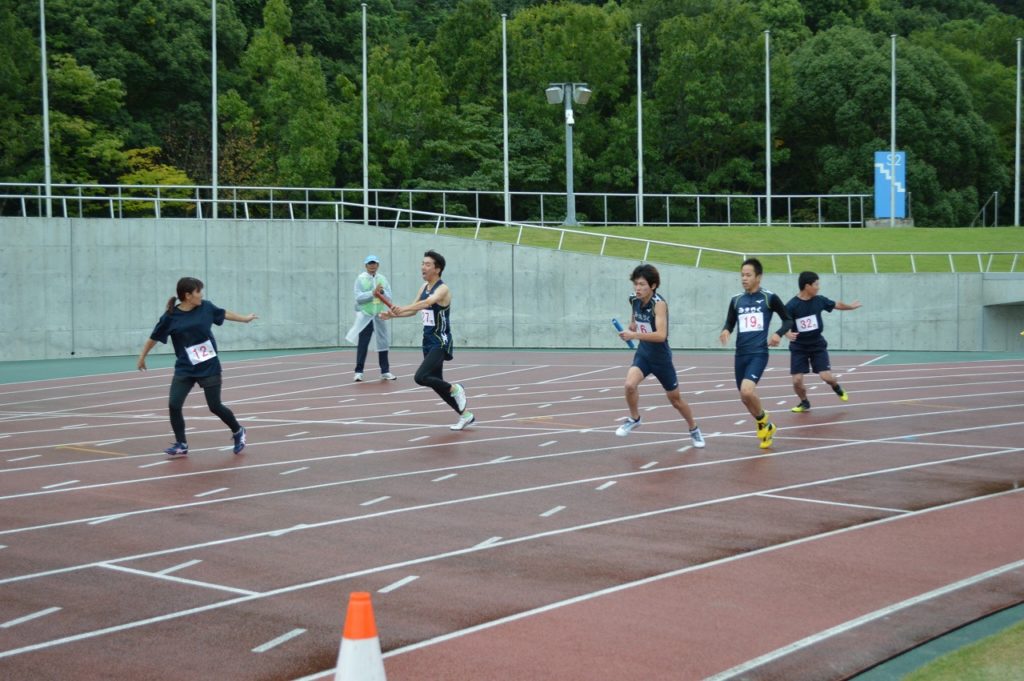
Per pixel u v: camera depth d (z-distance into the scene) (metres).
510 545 8.35
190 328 12.38
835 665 5.69
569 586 7.21
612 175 58.41
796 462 11.98
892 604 6.77
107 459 12.52
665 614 6.58
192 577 7.51
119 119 49.44
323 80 52.31
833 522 9.07
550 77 58.28
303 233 31.59
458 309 31.80
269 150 50.53
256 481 11.05
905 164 54.00
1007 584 7.20
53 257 29.16
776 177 65.44
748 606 6.74
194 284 12.35
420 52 57.00
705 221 60.53
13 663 5.82
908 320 33.03
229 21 54.50
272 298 31.33
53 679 5.58
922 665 5.68
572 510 9.58
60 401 18.91
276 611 6.72
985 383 20.95
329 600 6.94
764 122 61.25
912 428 14.66
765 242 40.91
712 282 31.28
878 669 5.66
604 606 6.76
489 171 54.00
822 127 63.72
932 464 11.84
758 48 59.66
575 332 31.61
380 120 53.09
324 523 9.14
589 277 31.53
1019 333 33.44
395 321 32.06
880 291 32.88
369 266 21.30
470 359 26.98
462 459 12.27
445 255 31.81
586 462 12.02
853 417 15.82
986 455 12.45
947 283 33.22
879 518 9.22
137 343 30.16
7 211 43.97
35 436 14.48
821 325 16.44
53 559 8.03
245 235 31.00
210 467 11.89
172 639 6.21
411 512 9.55
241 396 19.28
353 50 62.88
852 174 60.38
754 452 12.66
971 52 71.88
